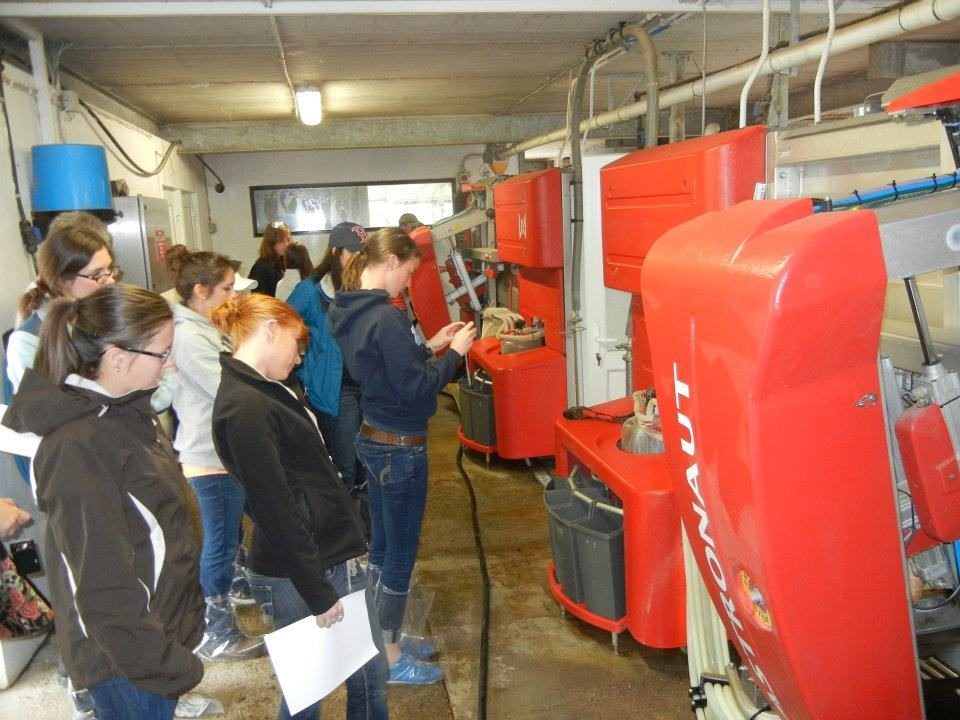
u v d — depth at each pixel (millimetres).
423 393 2193
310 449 1687
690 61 5270
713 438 1144
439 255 4438
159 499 1402
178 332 2391
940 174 1372
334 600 1617
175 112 6098
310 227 8219
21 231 2900
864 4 3418
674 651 2594
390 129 7219
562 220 3801
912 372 1548
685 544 1949
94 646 1344
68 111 3688
